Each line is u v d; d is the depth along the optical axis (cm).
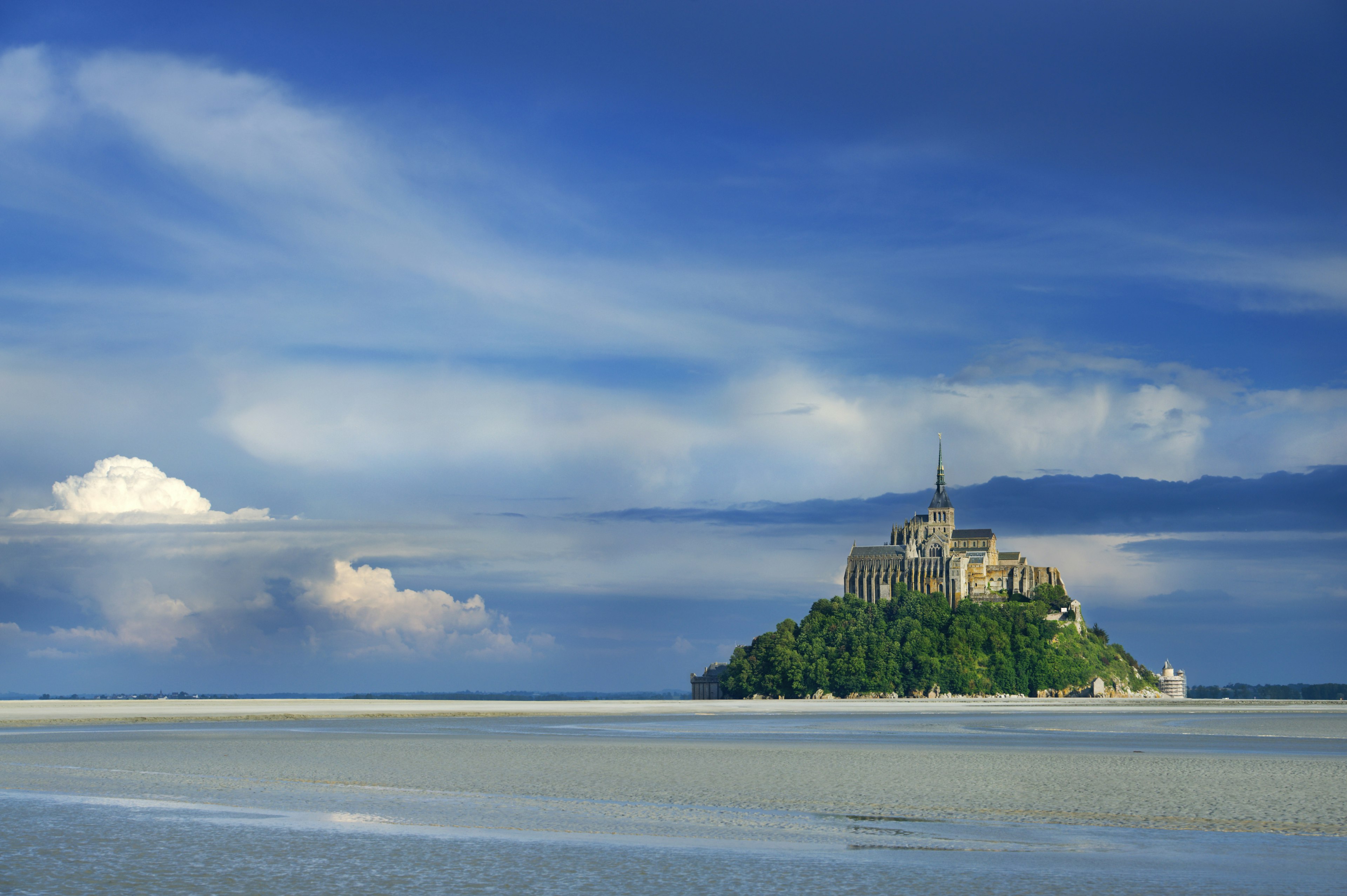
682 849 3766
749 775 6369
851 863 3544
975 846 3906
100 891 3097
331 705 18812
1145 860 3634
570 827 4244
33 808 4575
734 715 17225
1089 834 4200
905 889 3167
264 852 3638
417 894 3091
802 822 4447
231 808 4616
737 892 3128
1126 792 5653
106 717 12962
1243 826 4450
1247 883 3272
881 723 14788
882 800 5231
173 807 4628
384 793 5238
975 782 6131
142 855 3566
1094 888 3188
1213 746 9775
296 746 8381
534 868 3434
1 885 3148
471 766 6788
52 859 3497
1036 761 7581
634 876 3328
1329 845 3966
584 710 18838
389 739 9512
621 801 5059
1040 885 3225
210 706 17138
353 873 3331
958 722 15475
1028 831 4253
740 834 4116
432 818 4400
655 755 7881
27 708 15075
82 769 6259
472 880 3266
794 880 3284
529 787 5609
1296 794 5638
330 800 4953
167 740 9062
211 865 3431
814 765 7081
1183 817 4703
